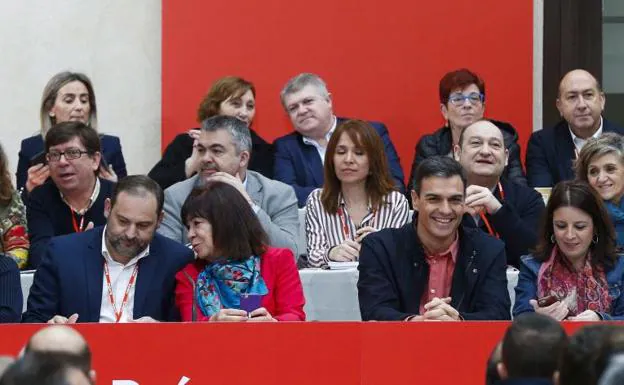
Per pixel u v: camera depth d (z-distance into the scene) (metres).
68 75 11.53
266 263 8.35
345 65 13.21
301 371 7.11
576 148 11.57
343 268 9.32
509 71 13.20
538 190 10.92
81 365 4.63
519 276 8.66
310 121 11.41
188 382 7.09
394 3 13.23
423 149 11.41
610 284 8.50
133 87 13.43
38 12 13.43
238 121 9.98
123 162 11.66
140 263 8.48
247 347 7.11
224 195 8.35
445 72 13.23
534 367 4.71
